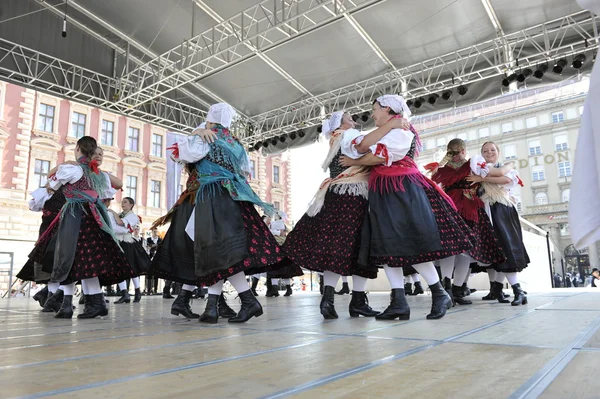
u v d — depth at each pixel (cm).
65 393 79
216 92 930
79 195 271
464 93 786
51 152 1769
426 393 75
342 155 246
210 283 215
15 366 105
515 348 119
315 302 433
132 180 2023
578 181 75
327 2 638
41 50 782
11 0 740
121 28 810
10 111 1677
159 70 803
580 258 2811
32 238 1678
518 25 711
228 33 764
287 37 688
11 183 1648
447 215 224
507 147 3105
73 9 780
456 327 174
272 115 999
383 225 217
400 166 225
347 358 110
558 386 77
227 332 175
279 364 104
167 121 922
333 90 911
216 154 229
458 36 739
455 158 340
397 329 173
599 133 70
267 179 2497
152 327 202
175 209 250
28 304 509
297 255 242
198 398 74
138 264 526
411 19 697
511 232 319
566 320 188
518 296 311
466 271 332
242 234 219
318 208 249
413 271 330
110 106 856
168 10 744
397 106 234
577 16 687
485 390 76
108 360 113
